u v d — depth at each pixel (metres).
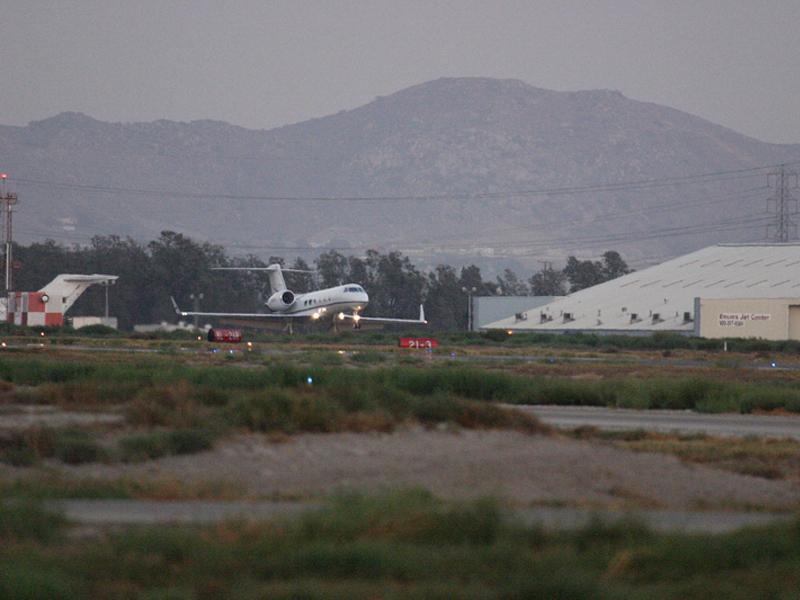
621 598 57.00
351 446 114.31
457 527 68.75
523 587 56.97
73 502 83.31
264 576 60.06
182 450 108.88
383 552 61.94
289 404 125.06
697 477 103.00
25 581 55.69
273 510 79.62
